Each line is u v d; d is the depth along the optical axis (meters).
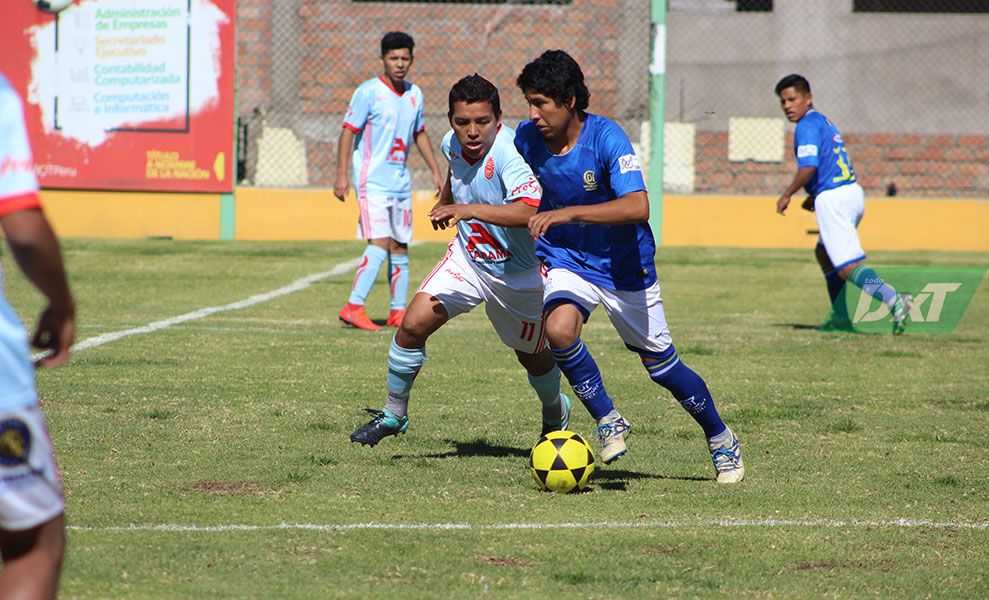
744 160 71.44
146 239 59.59
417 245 59.38
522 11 68.00
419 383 29.17
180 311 40.91
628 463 21.88
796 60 72.81
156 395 26.83
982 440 24.06
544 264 19.75
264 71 68.25
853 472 21.30
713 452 20.50
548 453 19.47
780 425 25.30
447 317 21.14
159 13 59.16
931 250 61.41
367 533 16.97
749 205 61.59
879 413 26.61
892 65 73.44
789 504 19.00
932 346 36.34
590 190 19.17
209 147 59.91
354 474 20.47
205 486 19.44
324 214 61.09
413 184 68.06
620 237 19.31
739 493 19.69
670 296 46.91
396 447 22.66
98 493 18.80
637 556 16.17
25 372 10.33
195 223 60.50
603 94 68.69
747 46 72.44
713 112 65.25
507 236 20.30
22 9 59.06
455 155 20.20
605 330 38.97
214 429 23.70
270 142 66.25
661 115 61.09
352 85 68.44
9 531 10.59
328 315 40.75
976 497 19.64
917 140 73.81
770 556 16.27
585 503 18.86
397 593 14.47
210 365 30.83
